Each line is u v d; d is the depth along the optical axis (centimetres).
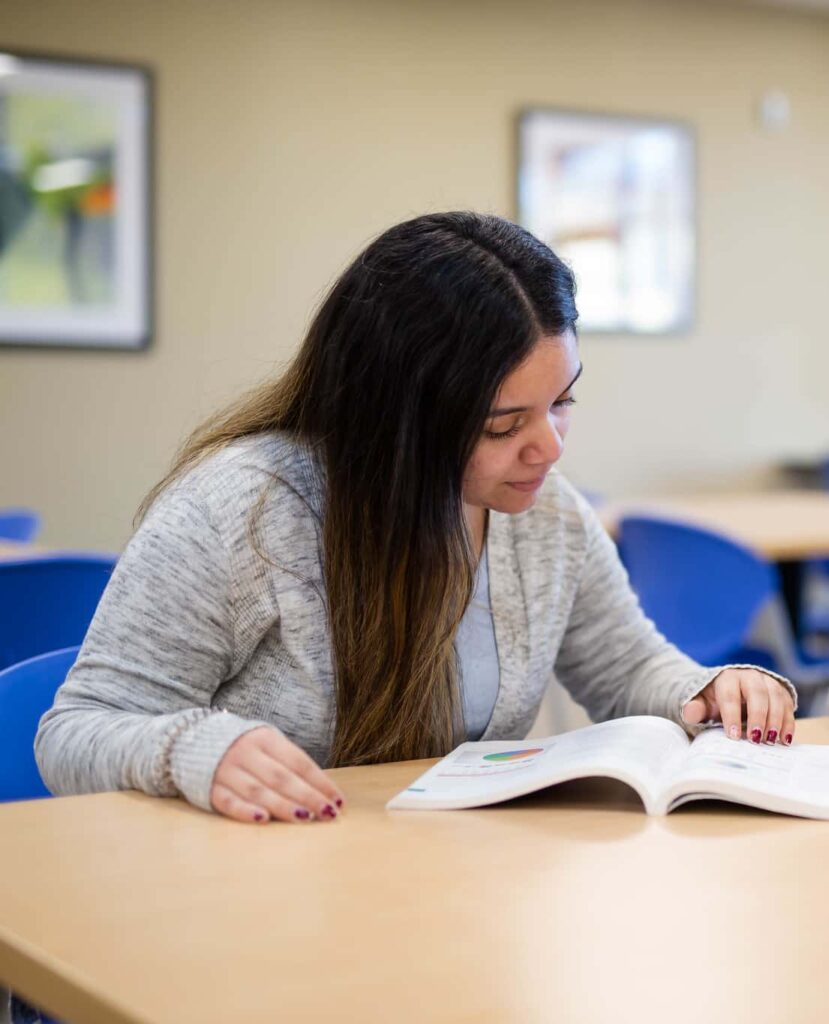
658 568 346
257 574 136
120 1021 77
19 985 86
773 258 632
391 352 132
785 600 419
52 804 117
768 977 81
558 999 78
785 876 100
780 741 138
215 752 116
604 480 596
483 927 90
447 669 143
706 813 117
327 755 142
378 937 88
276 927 89
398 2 533
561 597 155
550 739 139
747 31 616
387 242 135
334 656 139
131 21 484
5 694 140
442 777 126
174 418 501
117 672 132
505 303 128
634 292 595
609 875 100
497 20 554
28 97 468
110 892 96
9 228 468
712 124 610
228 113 504
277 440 143
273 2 509
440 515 134
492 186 557
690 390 614
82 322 482
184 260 500
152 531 136
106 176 482
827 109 642
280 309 518
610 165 583
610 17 580
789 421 644
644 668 159
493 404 129
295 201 518
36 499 480
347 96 525
